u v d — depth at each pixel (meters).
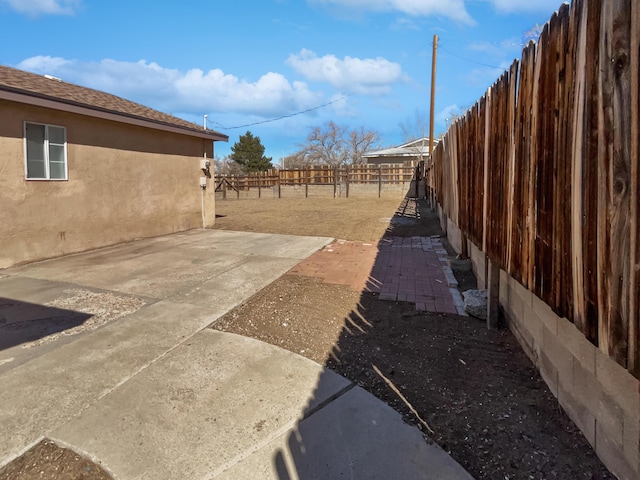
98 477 1.92
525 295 3.08
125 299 4.50
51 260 6.70
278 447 2.12
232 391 2.63
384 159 32.16
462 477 1.91
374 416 2.38
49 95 6.58
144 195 8.98
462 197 5.44
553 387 2.50
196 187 10.66
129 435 2.21
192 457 2.05
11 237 6.22
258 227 10.73
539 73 2.24
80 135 7.38
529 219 2.45
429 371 2.91
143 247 7.87
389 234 9.37
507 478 1.90
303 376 2.83
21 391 2.62
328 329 3.69
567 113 1.84
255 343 3.35
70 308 4.21
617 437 1.76
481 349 3.25
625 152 1.34
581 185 1.70
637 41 1.25
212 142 11.41
